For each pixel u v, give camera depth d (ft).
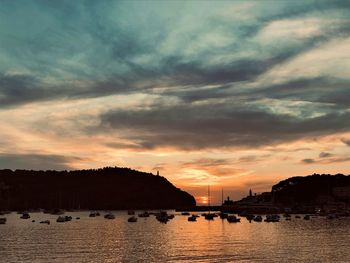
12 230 629.10
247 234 528.63
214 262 306.14
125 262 316.19
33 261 325.62
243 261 308.60
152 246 410.52
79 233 573.33
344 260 311.88
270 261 307.99
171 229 636.48
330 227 644.27
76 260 328.29
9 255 357.00
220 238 479.82
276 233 540.11
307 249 372.38
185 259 321.93
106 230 625.82
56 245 426.51
